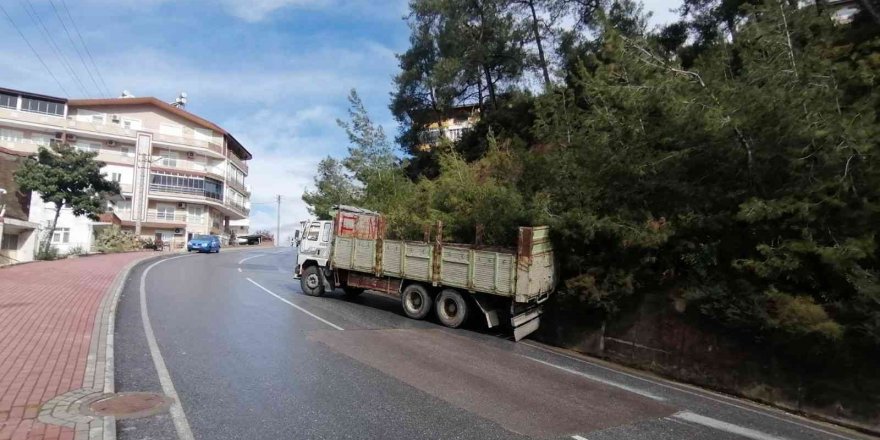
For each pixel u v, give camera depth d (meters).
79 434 4.30
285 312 11.81
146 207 52.88
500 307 11.44
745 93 8.13
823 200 7.46
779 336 7.67
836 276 7.81
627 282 9.70
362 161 27.20
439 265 12.07
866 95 7.72
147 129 57.88
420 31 30.06
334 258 14.90
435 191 16.89
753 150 8.59
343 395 6.01
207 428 4.79
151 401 5.38
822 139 7.36
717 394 8.10
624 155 10.28
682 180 9.88
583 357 10.16
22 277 14.80
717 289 8.44
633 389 7.70
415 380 6.88
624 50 10.05
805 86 7.64
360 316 12.24
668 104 9.10
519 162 14.80
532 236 10.48
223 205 63.81
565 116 12.94
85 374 5.96
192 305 11.86
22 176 26.42
